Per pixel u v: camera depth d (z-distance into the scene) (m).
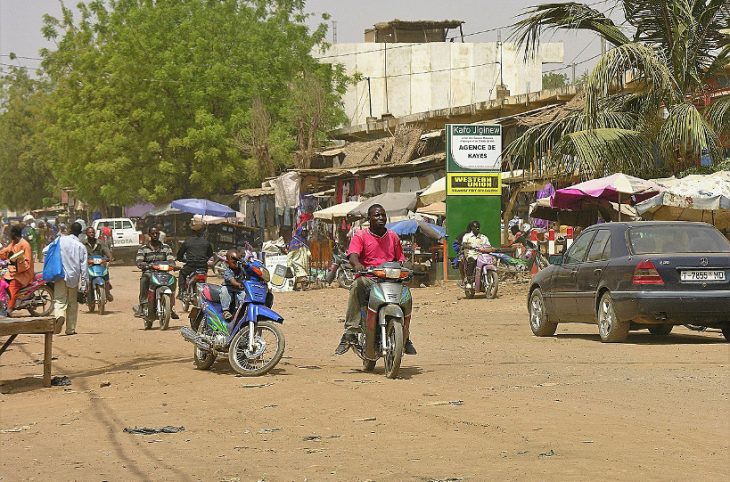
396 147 41.88
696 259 14.13
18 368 13.82
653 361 12.59
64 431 8.68
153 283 19.62
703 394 9.86
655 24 24.64
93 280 23.22
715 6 23.69
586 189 23.05
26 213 97.81
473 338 16.66
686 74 24.42
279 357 12.07
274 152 49.81
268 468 6.82
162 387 11.32
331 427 8.39
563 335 16.89
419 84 65.31
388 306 11.49
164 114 53.25
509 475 6.38
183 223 54.03
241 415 9.16
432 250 32.44
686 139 22.67
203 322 12.95
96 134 54.00
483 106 41.94
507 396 9.85
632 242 14.81
